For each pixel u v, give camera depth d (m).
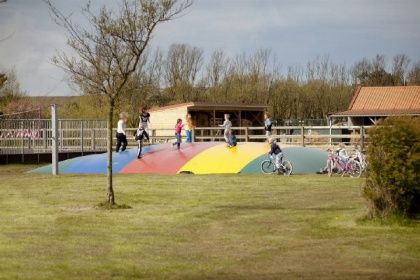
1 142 36.31
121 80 17.33
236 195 19.84
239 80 81.12
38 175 27.91
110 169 17.52
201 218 15.74
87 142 41.34
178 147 31.61
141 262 11.23
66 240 13.16
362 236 13.25
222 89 79.88
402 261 11.12
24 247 12.47
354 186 21.81
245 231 14.07
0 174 28.91
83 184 23.06
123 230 14.27
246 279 10.03
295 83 84.19
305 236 13.42
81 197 19.55
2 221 15.46
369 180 14.74
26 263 11.14
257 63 82.50
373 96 65.31
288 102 81.38
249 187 21.91
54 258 11.54
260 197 19.36
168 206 17.64
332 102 82.56
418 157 14.10
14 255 11.77
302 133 35.50
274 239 13.16
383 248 12.13
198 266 10.91
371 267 10.73
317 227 14.34
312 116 82.12
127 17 17.11
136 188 21.64
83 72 18.72
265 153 30.00
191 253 11.95
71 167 30.58
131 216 16.06
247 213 16.42
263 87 81.50
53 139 28.14
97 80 17.66
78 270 10.62
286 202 18.27
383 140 14.31
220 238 13.34
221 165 28.67
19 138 37.06
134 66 17.02
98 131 41.56
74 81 24.53
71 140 40.91
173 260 11.39
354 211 16.22
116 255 11.79
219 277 10.17
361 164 25.19
